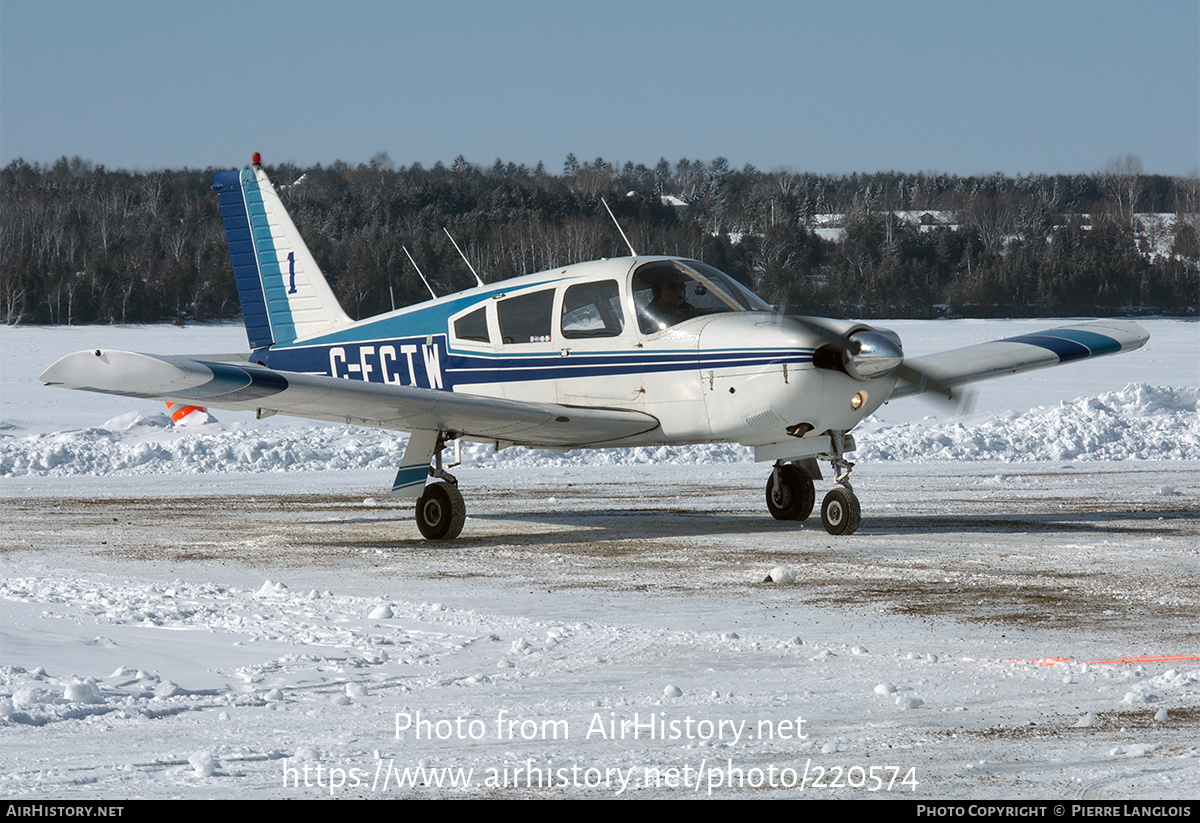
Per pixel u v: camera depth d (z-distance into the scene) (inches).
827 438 890.1
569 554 811.4
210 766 323.0
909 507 1104.2
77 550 832.9
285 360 1165.7
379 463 1630.2
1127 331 1157.7
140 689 414.3
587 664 468.4
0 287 7736.2
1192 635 523.5
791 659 477.7
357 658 473.1
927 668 459.5
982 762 332.2
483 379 1003.3
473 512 1090.7
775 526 965.2
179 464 1571.1
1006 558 776.9
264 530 960.3
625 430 914.7
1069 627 544.4
